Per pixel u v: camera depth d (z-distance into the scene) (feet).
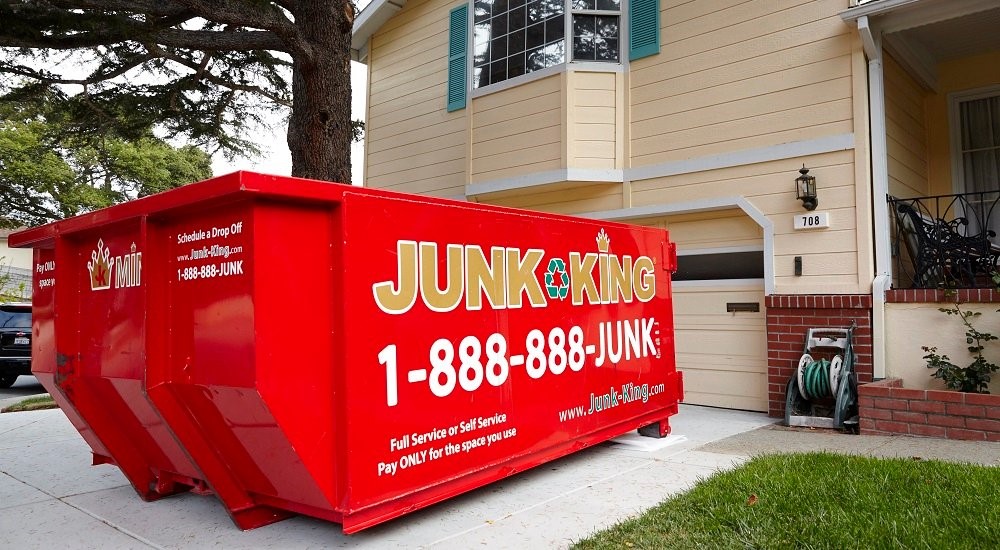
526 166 30.14
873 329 21.79
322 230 11.60
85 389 14.46
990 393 19.75
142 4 22.58
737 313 25.48
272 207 10.87
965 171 28.50
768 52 24.64
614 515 13.74
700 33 26.50
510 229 15.23
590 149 28.58
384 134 40.45
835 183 22.89
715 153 25.89
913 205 25.45
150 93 33.45
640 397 19.52
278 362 10.73
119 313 13.12
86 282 14.37
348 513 11.29
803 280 23.38
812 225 23.13
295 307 11.07
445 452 13.16
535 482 16.28
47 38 21.93
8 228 84.02
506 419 14.71
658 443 19.79
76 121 33.14
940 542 10.86
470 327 13.93
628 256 19.60
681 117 26.91
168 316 12.26
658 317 20.84
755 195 24.76
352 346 11.46
